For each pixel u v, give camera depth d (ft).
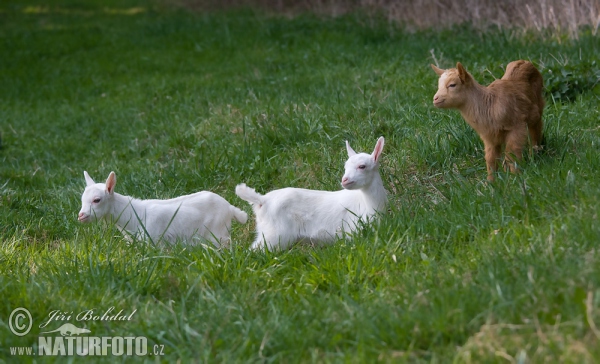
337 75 52.44
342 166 34.78
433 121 36.91
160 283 24.38
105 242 28.40
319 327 20.35
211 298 22.56
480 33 58.23
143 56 74.28
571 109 36.63
